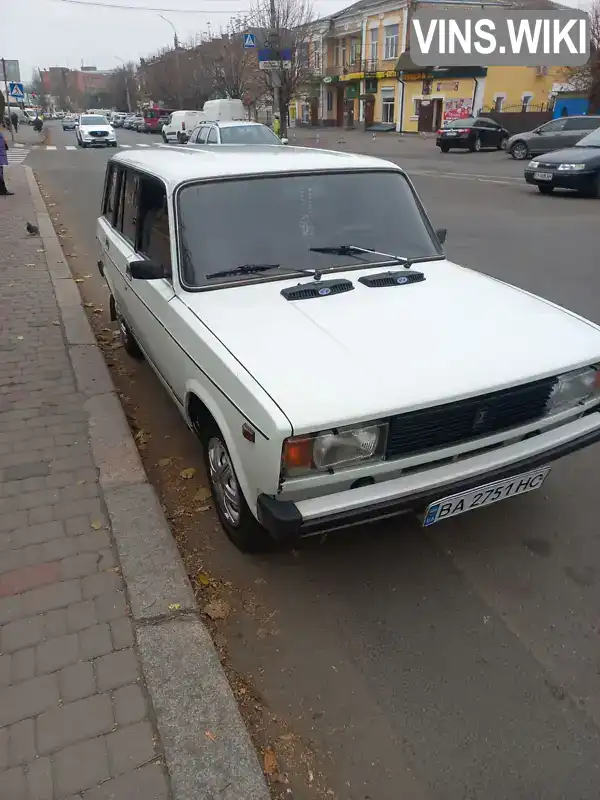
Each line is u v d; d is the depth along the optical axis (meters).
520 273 8.31
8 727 2.21
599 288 7.61
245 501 2.90
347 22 49.28
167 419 4.61
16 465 3.76
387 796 2.07
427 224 4.02
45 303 6.81
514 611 2.81
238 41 43.12
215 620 2.77
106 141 31.77
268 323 2.94
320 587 2.96
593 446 4.21
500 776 2.13
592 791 2.08
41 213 12.64
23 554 3.03
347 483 2.51
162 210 3.55
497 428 2.75
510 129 36.41
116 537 3.12
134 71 101.38
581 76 34.47
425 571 3.06
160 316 3.50
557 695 2.41
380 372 2.57
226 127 18.72
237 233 3.41
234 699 2.31
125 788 2.02
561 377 2.83
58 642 2.54
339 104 53.72
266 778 2.12
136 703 2.29
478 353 2.77
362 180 3.83
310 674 2.52
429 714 2.35
